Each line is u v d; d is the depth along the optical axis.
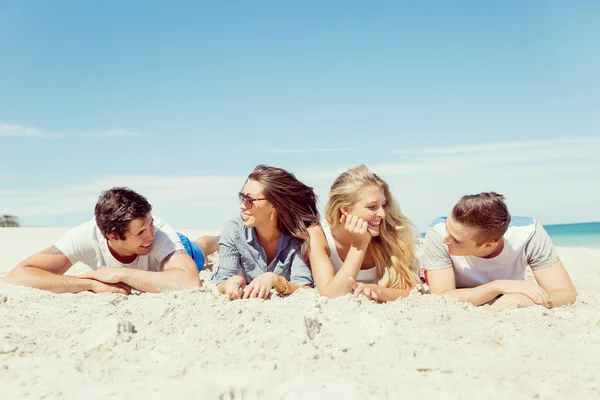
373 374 2.20
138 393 1.99
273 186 3.94
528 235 3.77
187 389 2.02
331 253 4.10
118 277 3.97
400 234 4.04
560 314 3.19
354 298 3.38
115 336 2.54
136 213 3.94
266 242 4.20
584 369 2.22
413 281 4.11
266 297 3.62
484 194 3.48
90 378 2.12
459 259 3.83
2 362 2.29
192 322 2.84
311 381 2.11
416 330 2.77
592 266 6.65
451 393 2.03
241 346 2.46
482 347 2.54
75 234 4.26
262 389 2.01
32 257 4.13
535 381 2.11
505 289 3.50
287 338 2.53
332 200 3.89
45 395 1.98
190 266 4.20
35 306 3.25
